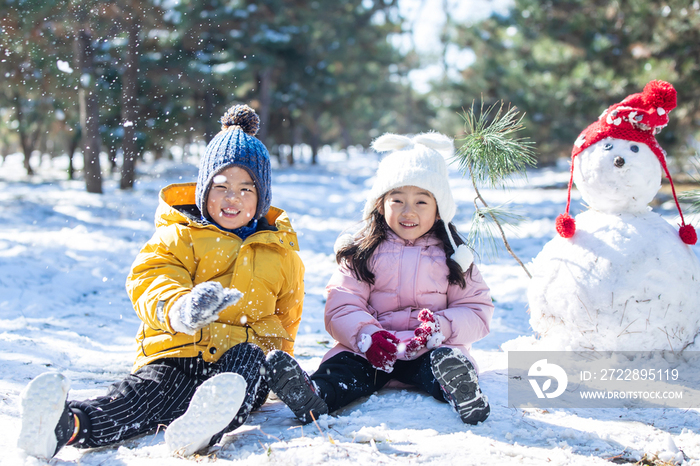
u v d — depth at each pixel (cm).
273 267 268
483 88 2308
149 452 205
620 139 293
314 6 2453
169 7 1369
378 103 4916
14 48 1190
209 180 265
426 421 235
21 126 2162
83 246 735
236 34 2081
